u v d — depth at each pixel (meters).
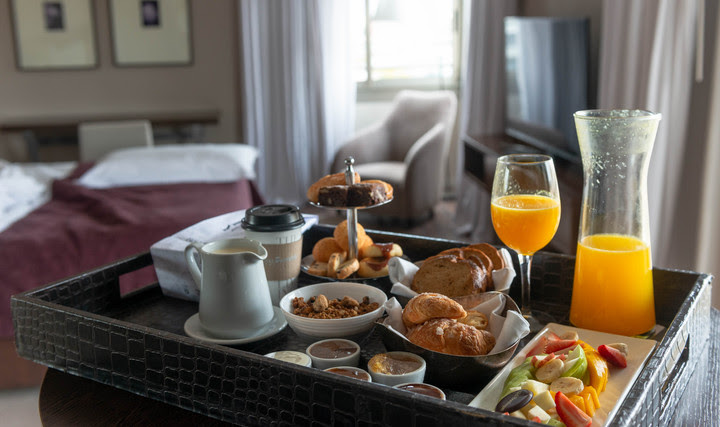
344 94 4.49
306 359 0.86
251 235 1.08
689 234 2.35
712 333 1.09
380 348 0.97
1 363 1.99
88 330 0.91
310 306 1.00
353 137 4.12
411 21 4.70
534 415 0.71
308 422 0.75
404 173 3.83
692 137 2.30
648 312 0.99
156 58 4.47
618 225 0.99
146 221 2.29
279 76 4.47
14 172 2.95
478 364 0.82
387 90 4.80
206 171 3.11
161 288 1.20
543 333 0.96
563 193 2.50
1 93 4.39
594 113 1.01
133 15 4.40
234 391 0.80
